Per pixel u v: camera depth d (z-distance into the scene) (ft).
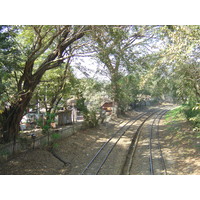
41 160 34.83
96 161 38.50
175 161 35.47
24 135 45.62
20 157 33.68
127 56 49.65
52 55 39.60
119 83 82.69
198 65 35.53
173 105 182.80
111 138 58.70
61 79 52.19
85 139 55.36
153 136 59.62
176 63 35.22
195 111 57.21
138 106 147.74
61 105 63.57
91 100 76.13
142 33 44.60
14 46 32.42
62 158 38.70
